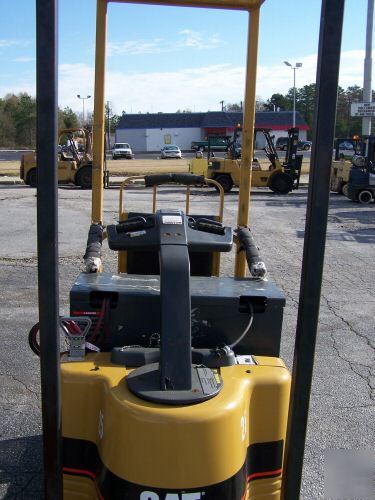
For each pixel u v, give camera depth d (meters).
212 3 3.54
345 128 65.44
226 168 22.11
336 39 1.82
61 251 9.98
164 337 2.21
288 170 22.30
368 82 22.92
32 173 22.78
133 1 3.51
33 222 13.20
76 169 22.41
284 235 12.32
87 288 2.72
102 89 3.53
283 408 2.40
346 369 5.30
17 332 5.98
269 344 2.75
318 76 1.87
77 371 2.37
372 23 22.47
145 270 3.66
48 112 1.78
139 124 81.19
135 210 15.45
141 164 39.88
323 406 4.54
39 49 1.75
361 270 9.29
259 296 2.71
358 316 6.88
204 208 16.58
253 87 3.65
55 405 1.99
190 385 2.17
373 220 14.85
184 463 2.02
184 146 80.12
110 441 2.13
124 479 2.06
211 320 2.71
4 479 3.46
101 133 3.59
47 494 2.08
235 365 2.48
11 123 82.56
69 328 2.50
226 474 2.07
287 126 73.62
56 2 1.74
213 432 2.04
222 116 80.75
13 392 4.64
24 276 8.29
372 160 18.98
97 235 3.42
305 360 2.05
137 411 2.05
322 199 1.92
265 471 2.44
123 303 2.69
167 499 2.03
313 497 3.38
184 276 2.32
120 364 2.43
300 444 2.14
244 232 3.55
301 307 2.02
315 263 1.97
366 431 4.16
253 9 3.58
